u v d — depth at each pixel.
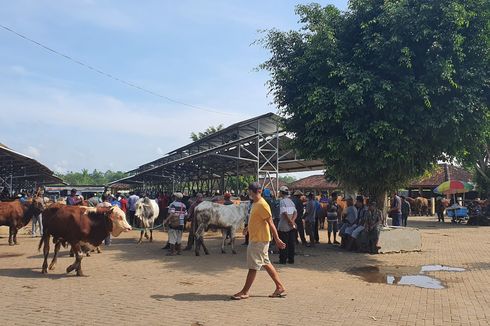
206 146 28.45
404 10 12.71
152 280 9.46
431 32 12.54
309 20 14.80
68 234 9.84
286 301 7.71
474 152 15.20
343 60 13.55
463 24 12.64
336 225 16.89
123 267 11.07
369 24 13.59
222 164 29.19
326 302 7.73
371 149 13.19
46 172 35.56
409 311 7.20
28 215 15.29
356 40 14.12
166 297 7.89
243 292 7.84
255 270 7.77
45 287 8.66
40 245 10.47
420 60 13.11
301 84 14.23
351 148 13.44
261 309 7.12
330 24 14.38
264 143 23.31
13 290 8.38
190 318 6.55
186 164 28.91
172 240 13.26
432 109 12.91
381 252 14.27
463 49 12.95
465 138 13.84
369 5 13.65
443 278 10.34
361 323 6.45
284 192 12.38
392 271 11.28
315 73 13.64
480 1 12.88
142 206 16.03
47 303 7.40
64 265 11.25
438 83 12.61
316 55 13.61
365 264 12.34
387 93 12.74
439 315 6.98
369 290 8.90
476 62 12.96
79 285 8.89
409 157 13.35
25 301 7.53
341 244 15.74
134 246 15.27
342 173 14.96
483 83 12.77
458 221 29.19
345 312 7.05
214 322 6.37
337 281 9.84
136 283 9.13
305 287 9.02
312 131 13.65
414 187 44.81
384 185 14.93
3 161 25.12
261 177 29.61
